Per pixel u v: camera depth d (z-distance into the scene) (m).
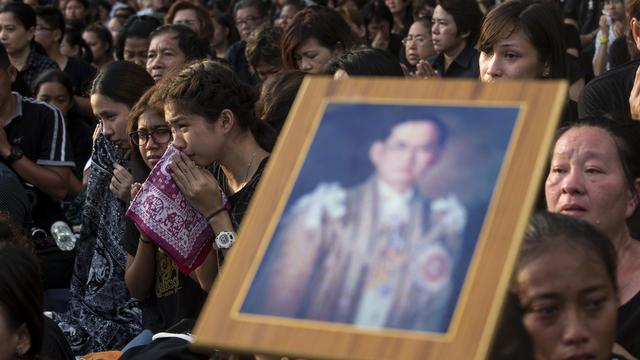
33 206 8.89
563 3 15.15
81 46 15.59
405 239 2.41
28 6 13.24
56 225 8.57
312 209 2.52
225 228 5.54
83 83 14.30
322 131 2.62
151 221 5.66
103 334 7.13
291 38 8.78
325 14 8.82
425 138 2.52
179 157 5.64
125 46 12.84
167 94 5.72
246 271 2.47
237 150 5.74
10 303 4.34
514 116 2.47
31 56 13.33
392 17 14.73
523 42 6.49
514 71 6.52
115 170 7.09
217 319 2.43
